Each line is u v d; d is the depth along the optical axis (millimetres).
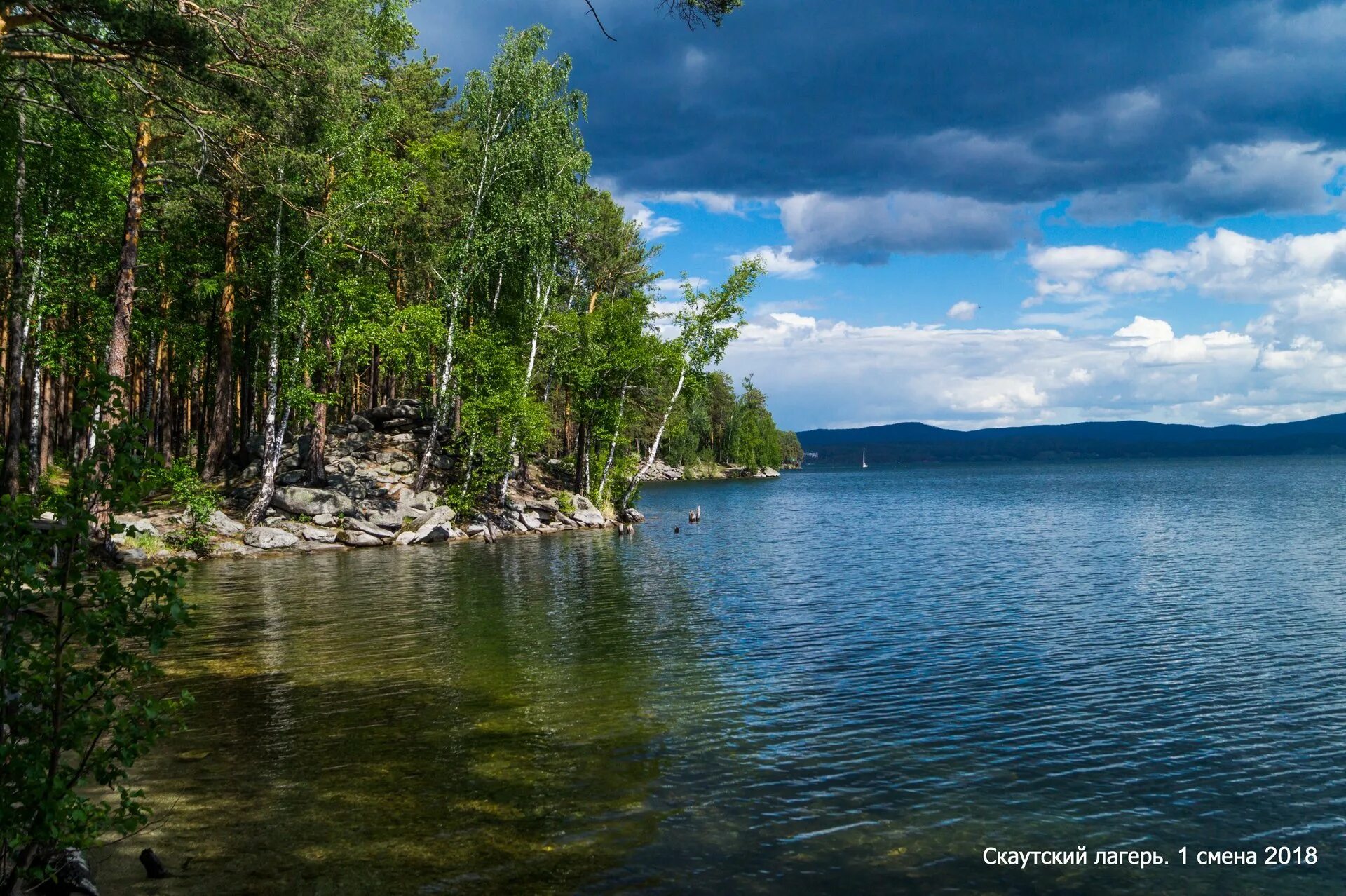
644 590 23438
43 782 4887
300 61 18109
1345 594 22297
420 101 42750
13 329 25453
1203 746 10539
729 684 13438
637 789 8906
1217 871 7273
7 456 25172
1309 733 11039
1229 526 43812
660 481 134250
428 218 39969
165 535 29438
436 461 43094
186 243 34750
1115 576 26516
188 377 44500
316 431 37125
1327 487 87688
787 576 26750
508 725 11117
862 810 8453
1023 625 18547
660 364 48281
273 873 6914
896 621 19031
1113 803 8742
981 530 45188
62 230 26750
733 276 47062
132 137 25172
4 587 4797
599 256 53562
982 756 10141
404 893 6598
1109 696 12812
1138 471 191375
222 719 11297
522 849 7430
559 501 47625
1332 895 6852
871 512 62750
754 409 172250
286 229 32562
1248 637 17109
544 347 45625
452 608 20312
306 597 21812
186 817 8055
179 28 13008
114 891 6562
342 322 34625
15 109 19469
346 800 8508
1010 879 7035
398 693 12688
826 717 11672
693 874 7020
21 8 13430
